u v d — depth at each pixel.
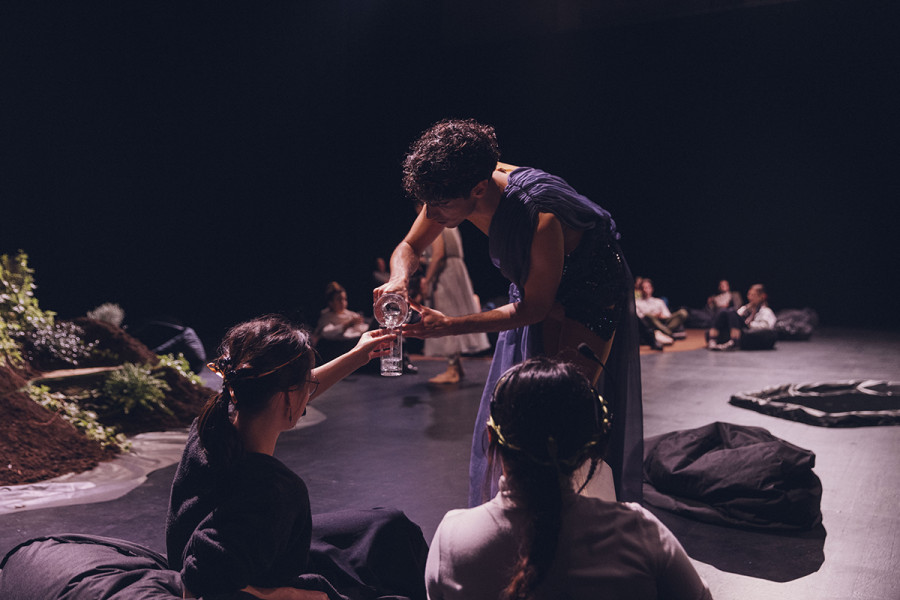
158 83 11.72
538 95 13.08
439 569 1.29
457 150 1.93
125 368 5.11
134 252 12.82
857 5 11.04
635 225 15.46
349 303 15.23
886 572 2.79
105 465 4.09
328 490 3.84
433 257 6.84
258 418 1.61
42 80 10.66
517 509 1.25
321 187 13.92
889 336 11.13
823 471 4.08
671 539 1.27
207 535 1.50
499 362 2.52
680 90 12.77
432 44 13.12
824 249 15.22
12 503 3.46
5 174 10.88
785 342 10.67
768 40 11.65
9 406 4.17
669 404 6.09
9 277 5.29
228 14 11.66
